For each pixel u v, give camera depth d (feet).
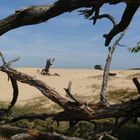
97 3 43.45
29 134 38.83
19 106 74.69
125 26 48.49
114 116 39.78
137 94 77.25
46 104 73.67
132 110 39.19
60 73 139.03
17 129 45.50
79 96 82.99
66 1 44.91
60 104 41.86
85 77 115.85
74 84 102.89
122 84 90.58
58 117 42.86
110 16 49.06
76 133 43.39
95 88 91.66
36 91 97.30
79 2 44.24
